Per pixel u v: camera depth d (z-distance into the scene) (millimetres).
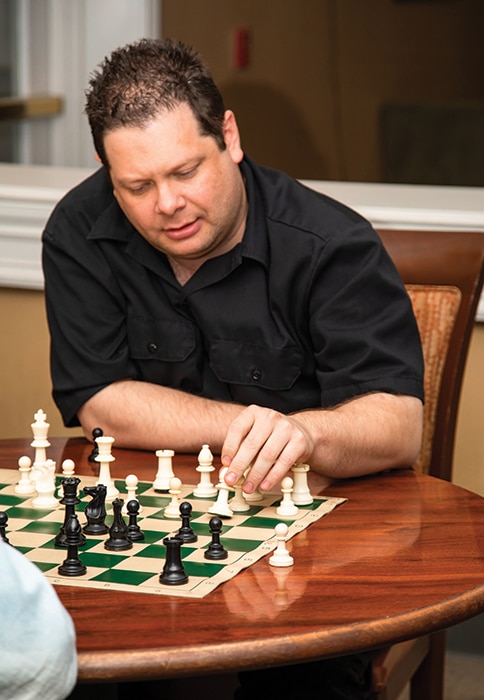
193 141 2037
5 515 1609
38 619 1179
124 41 5160
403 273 2477
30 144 5191
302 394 2334
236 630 1336
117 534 1619
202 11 5953
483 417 3023
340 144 7352
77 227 2391
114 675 1266
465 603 1446
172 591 1449
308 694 1902
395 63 7383
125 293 2369
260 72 6668
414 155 7461
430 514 1800
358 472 2000
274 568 1545
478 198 3205
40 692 1187
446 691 3043
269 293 2289
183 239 2119
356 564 1564
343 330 2195
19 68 5133
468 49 7336
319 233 2256
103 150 2078
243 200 2279
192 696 2137
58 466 2088
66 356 2365
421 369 2188
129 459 2156
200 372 2387
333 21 7141
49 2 5164
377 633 1357
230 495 1897
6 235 3258
